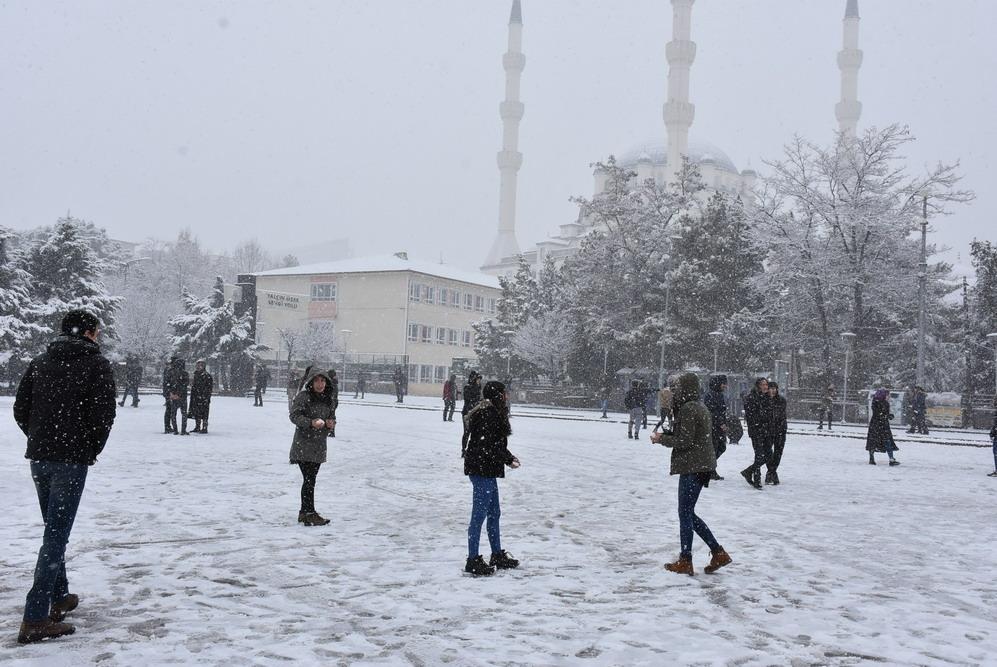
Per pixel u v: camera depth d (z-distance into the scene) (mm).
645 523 9328
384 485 11930
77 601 5207
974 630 5363
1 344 37500
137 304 63531
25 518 8305
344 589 5977
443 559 7090
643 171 126562
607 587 6289
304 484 8664
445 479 12727
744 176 126938
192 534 7844
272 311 77375
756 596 6137
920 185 47250
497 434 6770
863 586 6578
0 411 25859
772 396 13766
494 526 6852
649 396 42344
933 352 53562
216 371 52844
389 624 5133
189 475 12305
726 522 9680
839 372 50938
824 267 47969
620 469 15461
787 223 49812
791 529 9336
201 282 115688
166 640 4691
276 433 21047
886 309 50438
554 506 10453
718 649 4797
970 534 9398
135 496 10094
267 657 4445
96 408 4895
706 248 50531
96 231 106625
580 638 4941
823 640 5043
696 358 49906
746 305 51281
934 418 41250
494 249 164000
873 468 18062
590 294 55031
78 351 4926
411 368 72562
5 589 5695
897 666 4590
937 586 6656
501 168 166000
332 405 8898
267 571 6453
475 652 4617
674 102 129375
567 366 57438
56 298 42438
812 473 16391
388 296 72875
